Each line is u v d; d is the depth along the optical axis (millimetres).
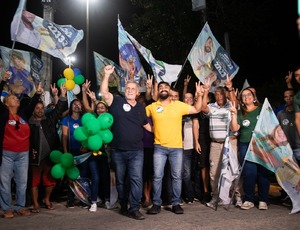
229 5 13695
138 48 7840
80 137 6418
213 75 8008
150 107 6535
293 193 6410
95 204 6793
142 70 7918
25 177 6500
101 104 7172
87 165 7102
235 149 7074
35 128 6816
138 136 6227
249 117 6867
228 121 6910
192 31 13672
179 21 13602
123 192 6406
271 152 6598
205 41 8023
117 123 6199
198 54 7938
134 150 6180
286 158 6570
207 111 6926
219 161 7012
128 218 6156
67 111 7477
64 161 6582
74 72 7727
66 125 7102
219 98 7109
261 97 11641
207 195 7355
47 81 10266
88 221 6020
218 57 8102
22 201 6496
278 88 11484
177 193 6469
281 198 7352
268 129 6684
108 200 7070
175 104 6441
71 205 7148
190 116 7457
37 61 8195
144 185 7230
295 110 6410
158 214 6379
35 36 7199
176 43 13844
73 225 5781
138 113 6258
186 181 7336
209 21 13812
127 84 6305
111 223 5855
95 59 8250
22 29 7086
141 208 6973
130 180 6227
